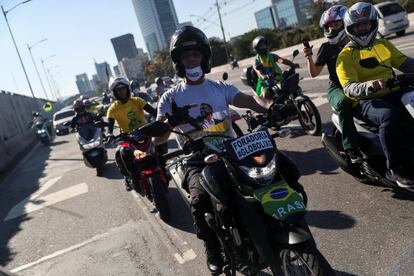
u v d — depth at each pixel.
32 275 5.78
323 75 15.46
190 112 4.22
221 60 80.94
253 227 3.34
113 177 10.70
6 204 10.81
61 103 106.62
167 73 105.69
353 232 4.74
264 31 74.31
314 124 8.81
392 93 4.82
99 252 6.02
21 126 32.00
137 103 8.17
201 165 4.05
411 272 3.82
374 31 4.94
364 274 3.97
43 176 13.57
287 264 3.33
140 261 5.43
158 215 6.94
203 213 3.88
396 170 4.64
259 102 4.15
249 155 3.37
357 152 5.22
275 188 3.26
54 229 7.55
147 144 6.69
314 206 5.64
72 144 21.50
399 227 4.59
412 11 42.22
